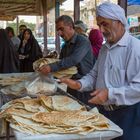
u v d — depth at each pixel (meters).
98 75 2.12
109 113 2.06
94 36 4.29
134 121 1.99
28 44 6.14
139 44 1.94
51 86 2.44
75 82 2.21
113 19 1.90
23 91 2.44
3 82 2.95
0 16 13.06
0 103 2.27
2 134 2.31
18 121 1.63
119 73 1.96
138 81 1.86
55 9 9.04
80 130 1.53
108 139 1.57
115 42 1.99
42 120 1.64
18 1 10.83
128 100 1.86
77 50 2.79
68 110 1.90
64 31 2.89
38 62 2.74
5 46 4.54
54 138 1.50
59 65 2.64
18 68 4.69
